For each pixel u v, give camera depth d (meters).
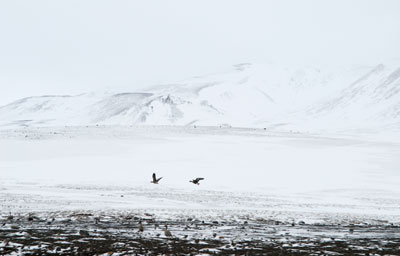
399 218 46.59
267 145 156.12
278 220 39.16
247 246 24.47
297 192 75.19
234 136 178.62
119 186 73.94
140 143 150.62
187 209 45.34
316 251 23.59
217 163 113.75
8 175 85.38
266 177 93.38
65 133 168.25
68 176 87.12
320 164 115.94
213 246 24.05
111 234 27.33
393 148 151.50
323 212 49.16
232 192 71.75
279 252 22.95
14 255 20.12
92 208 42.12
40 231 27.59
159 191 68.38
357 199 68.56
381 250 24.62
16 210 38.09
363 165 114.38
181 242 25.02
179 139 164.12
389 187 83.25
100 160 114.75
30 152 127.56
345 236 30.48
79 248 22.09
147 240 25.38
